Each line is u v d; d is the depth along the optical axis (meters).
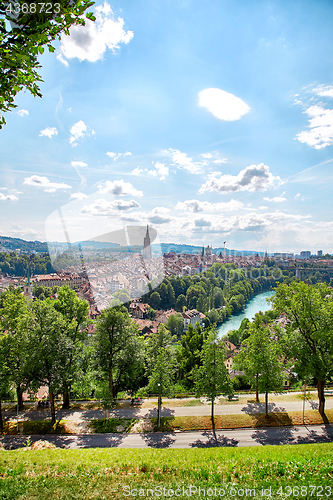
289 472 9.52
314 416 27.20
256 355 28.67
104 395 28.03
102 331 28.67
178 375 42.66
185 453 14.66
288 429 25.53
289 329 26.69
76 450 15.72
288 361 29.23
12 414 29.38
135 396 34.47
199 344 43.25
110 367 30.30
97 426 26.16
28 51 5.22
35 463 11.53
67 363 27.48
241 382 38.59
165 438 24.25
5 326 27.39
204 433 25.16
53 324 26.78
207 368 27.45
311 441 23.42
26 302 28.55
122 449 16.39
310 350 25.70
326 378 25.59
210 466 10.98
